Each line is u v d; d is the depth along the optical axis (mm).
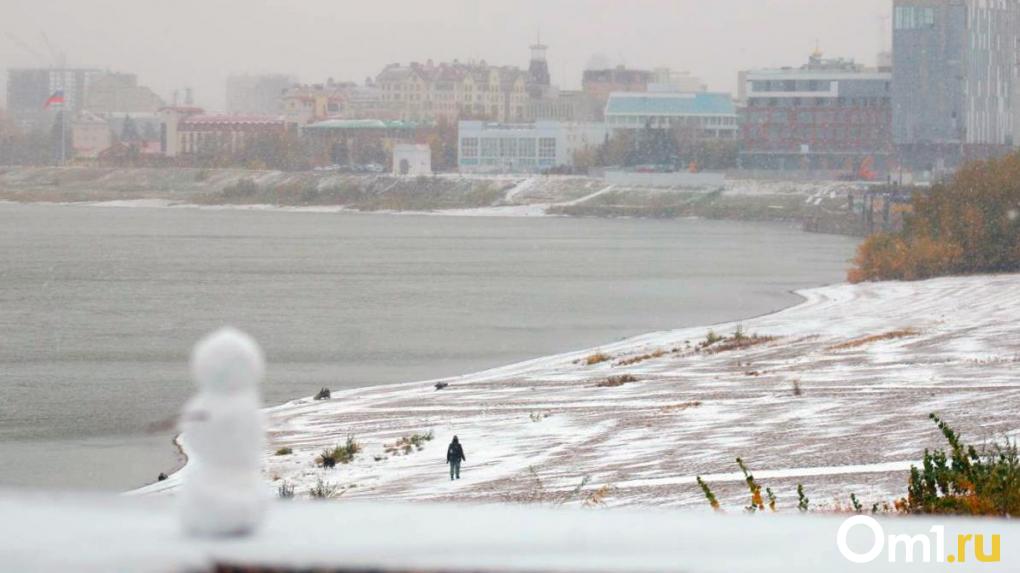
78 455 159875
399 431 160875
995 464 45781
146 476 134875
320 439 157125
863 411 150375
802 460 113938
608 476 113938
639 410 166125
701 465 116625
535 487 111000
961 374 186625
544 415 165875
